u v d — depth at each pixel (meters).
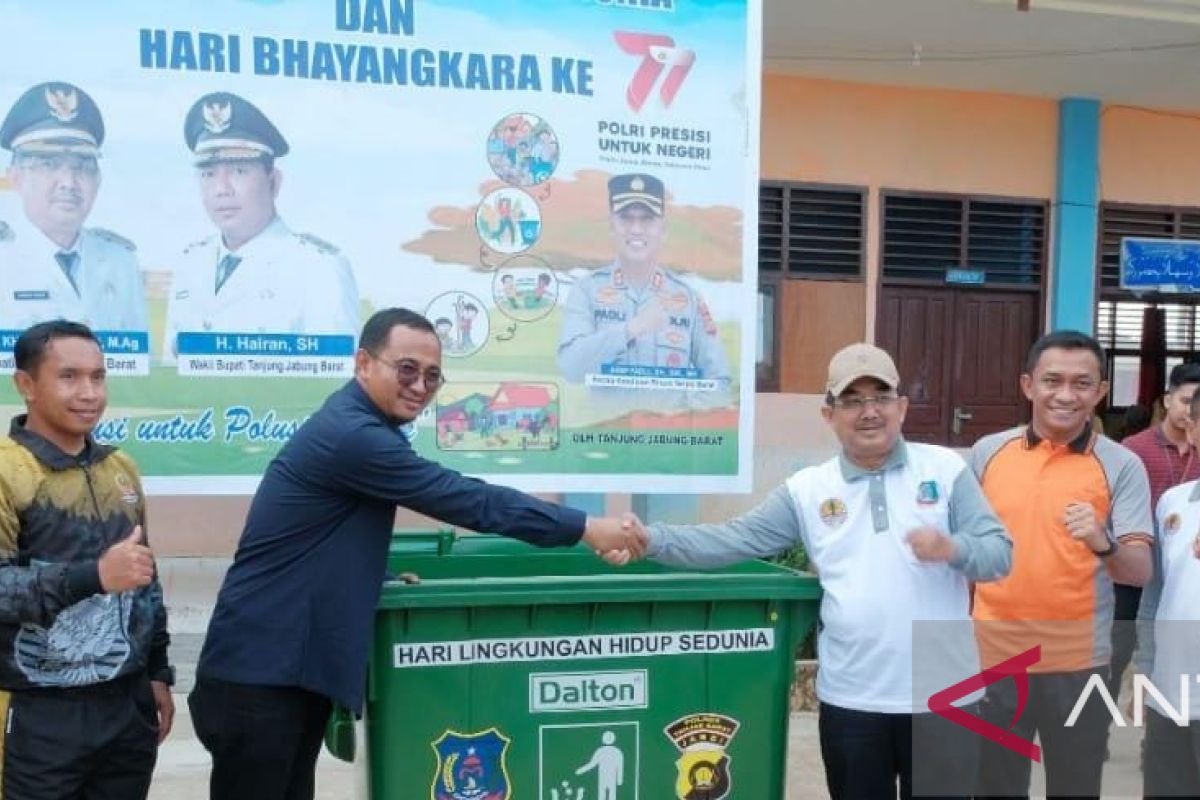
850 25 7.43
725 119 4.75
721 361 4.80
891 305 8.80
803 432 8.30
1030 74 8.39
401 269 4.51
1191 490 2.81
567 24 4.59
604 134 4.65
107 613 2.41
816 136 8.55
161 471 4.36
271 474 2.44
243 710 2.39
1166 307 9.54
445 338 4.55
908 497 2.52
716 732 2.63
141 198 4.29
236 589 2.43
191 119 4.30
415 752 2.48
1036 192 9.03
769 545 2.65
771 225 8.51
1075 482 2.73
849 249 8.66
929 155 8.78
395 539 3.07
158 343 4.33
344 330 4.47
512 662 2.51
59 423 2.39
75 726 2.38
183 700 4.79
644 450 4.75
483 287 4.59
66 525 2.37
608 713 2.56
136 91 4.26
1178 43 7.66
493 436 4.62
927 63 8.15
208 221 4.34
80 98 4.22
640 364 4.73
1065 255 8.99
